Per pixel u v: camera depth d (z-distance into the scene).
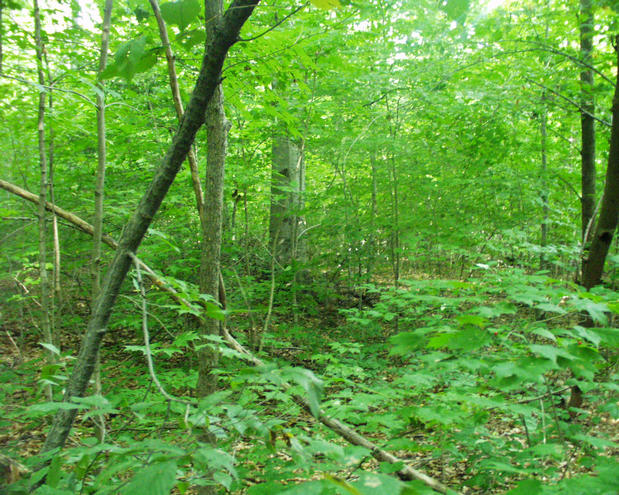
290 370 0.74
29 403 3.20
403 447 1.63
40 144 2.47
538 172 5.66
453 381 2.91
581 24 4.72
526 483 0.80
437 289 2.67
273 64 1.82
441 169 6.35
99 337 1.30
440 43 5.41
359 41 5.89
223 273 5.67
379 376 4.25
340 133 6.21
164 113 5.39
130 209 4.65
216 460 0.76
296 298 6.81
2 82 2.82
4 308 5.38
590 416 3.08
